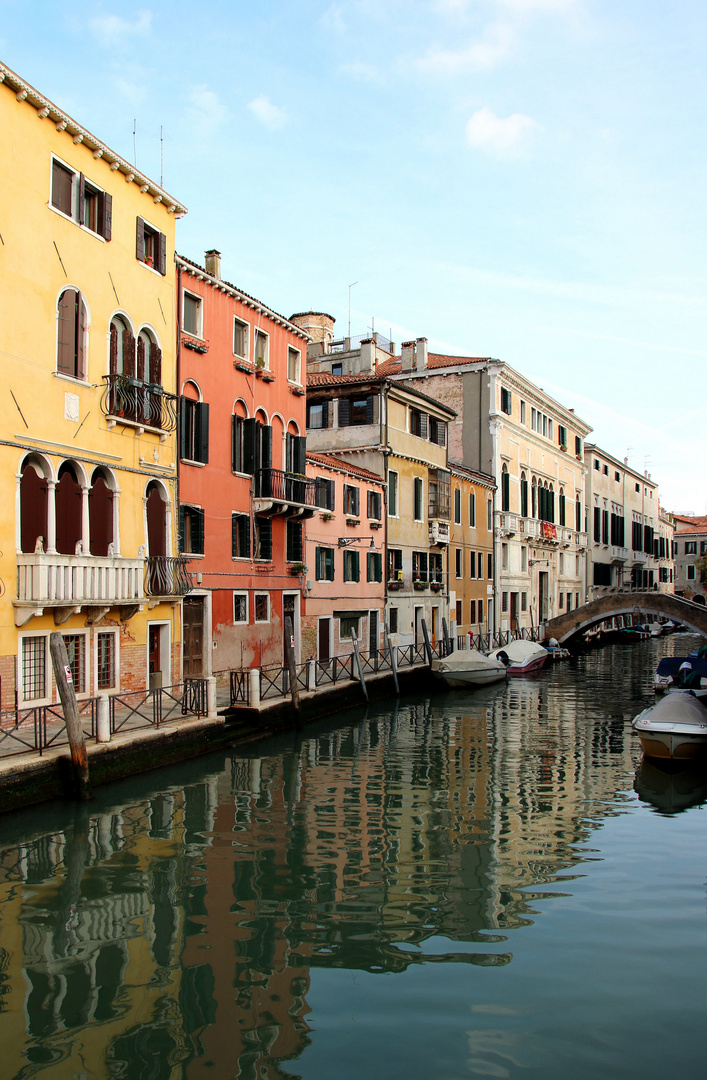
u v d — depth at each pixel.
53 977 7.46
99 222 16.67
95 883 9.70
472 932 8.51
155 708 15.38
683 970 7.69
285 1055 6.26
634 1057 6.30
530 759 17.47
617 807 13.61
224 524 21.27
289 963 7.77
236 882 9.82
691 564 88.38
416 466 33.81
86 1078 5.99
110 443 16.75
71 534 15.66
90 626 15.84
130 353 17.61
